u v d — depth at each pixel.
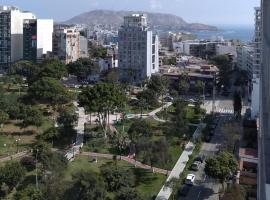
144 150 144.00
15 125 188.50
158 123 198.88
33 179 130.00
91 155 155.75
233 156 132.88
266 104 127.00
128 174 127.00
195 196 124.38
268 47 130.25
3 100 199.62
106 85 180.88
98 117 191.62
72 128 180.88
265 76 134.88
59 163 130.62
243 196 111.88
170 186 126.88
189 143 172.38
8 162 138.50
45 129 183.88
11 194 120.56
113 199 115.88
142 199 110.06
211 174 122.44
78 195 106.88
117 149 161.62
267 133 109.81
